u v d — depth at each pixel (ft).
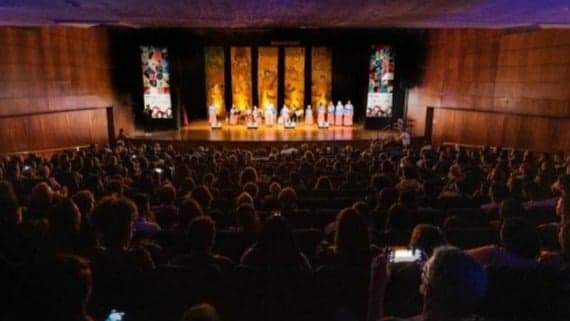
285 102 81.61
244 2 15.61
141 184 26.04
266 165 38.09
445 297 5.82
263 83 80.89
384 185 25.12
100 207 11.91
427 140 65.62
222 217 19.34
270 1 15.29
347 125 76.95
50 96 53.36
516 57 52.08
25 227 14.87
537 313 10.37
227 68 79.82
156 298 11.18
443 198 22.16
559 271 10.32
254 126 73.00
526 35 50.44
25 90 49.98
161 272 11.24
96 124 60.85
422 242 10.93
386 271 8.88
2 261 9.58
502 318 10.44
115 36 64.49
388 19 23.40
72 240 12.89
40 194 18.98
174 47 68.33
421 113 67.41
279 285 11.08
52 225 12.96
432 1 14.61
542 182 24.89
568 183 21.03
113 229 11.71
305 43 71.10
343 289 11.00
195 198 20.67
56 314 6.34
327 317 11.16
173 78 69.00
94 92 60.49
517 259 11.35
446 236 15.61
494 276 10.23
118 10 18.16
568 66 45.29
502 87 54.39
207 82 80.12
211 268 11.34
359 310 11.07
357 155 44.06
